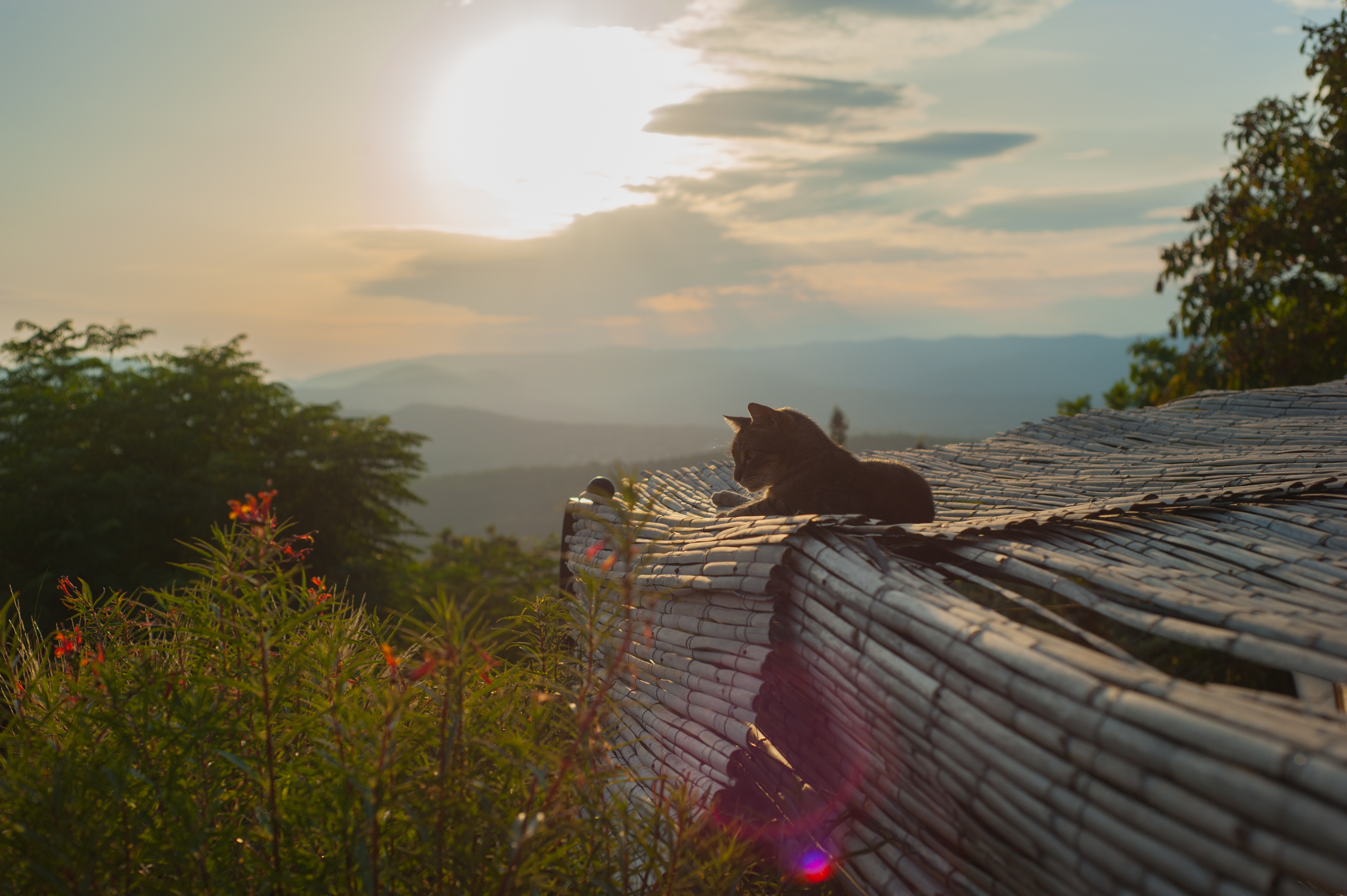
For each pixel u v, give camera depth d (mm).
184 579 18891
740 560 2973
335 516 26750
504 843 1797
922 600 2201
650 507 1815
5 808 1784
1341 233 15164
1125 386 22344
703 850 2059
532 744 1869
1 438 24594
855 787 2736
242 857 1825
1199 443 6035
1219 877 1334
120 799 1683
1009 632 1906
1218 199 16547
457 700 1792
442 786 1734
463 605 1815
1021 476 5688
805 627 2705
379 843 1750
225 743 1990
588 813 2059
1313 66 15164
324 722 1979
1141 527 2949
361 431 27766
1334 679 1574
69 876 1601
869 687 2303
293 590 2512
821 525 2861
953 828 2158
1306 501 3260
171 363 27438
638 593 2508
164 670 2268
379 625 2797
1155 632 2000
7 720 2314
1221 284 16547
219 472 22891
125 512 21469
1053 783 1660
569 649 3051
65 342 26844
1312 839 1157
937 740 2025
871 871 2484
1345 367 15750
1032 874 1832
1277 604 2090
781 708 3193
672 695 3367
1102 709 1545
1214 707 1396
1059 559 2518
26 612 18641
